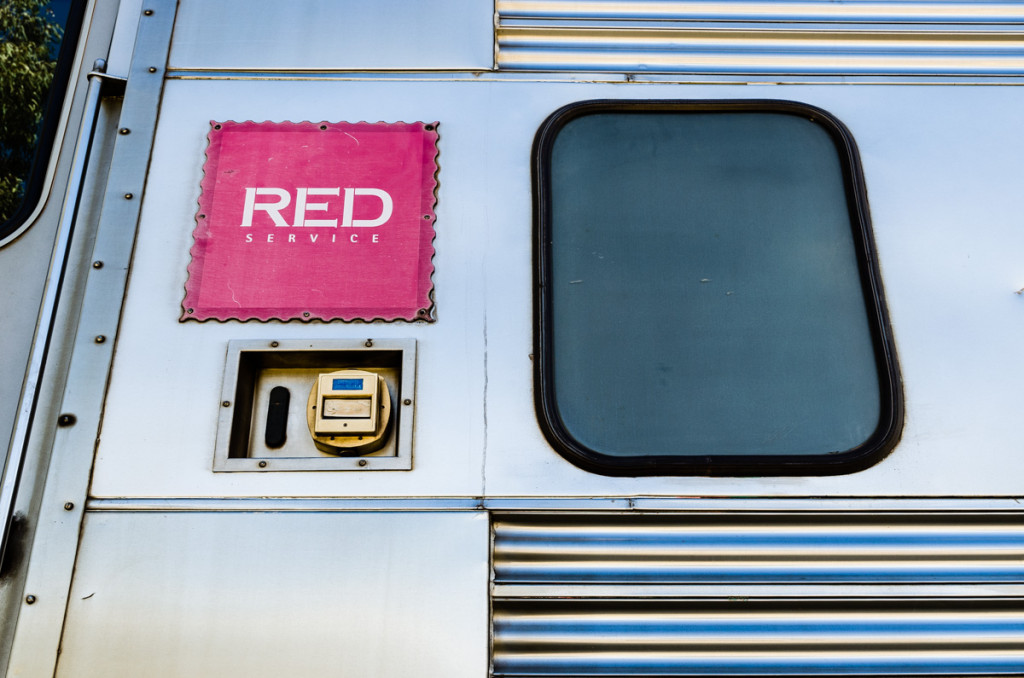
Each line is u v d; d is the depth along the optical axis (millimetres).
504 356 1543
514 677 1377
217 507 1430
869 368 1561
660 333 1565
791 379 1543
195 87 1763
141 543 1402
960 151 1768
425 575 1396
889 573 1455
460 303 1579
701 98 1780
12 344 1554
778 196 1693
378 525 1425
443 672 1344
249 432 1527
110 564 1388
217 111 1739
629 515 1447
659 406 1514
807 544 1459
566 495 1453
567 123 1751
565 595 1414
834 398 1535
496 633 1394
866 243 1649
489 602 1390
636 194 1684
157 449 1464
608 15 1851
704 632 1416
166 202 1655
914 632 1435
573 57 1812
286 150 1705
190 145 1707
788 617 1432
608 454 1477
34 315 1583
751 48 1836
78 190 1651
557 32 1831
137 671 1329
